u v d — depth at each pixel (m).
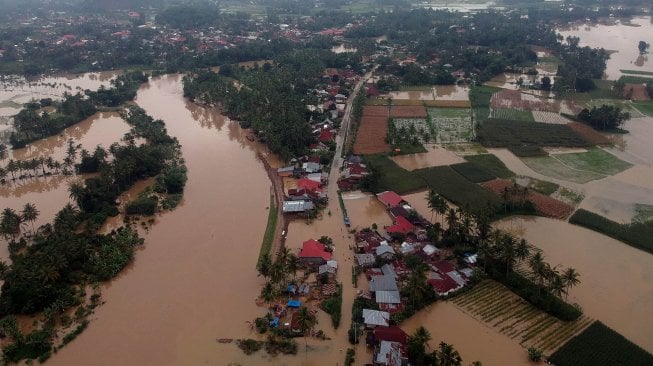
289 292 103.81
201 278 111.12
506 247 106.44
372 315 94.81
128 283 109.94
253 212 139.88
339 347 89.94
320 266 110.88
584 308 100.00
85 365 87.69
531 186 150.00
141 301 103.94
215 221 135.25
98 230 130.75
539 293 100.44
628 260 115.38
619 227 126.88
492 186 148.62
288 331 93.44
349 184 150.50
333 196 145.62
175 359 88.56
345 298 102.62
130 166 154.12
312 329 93.50
